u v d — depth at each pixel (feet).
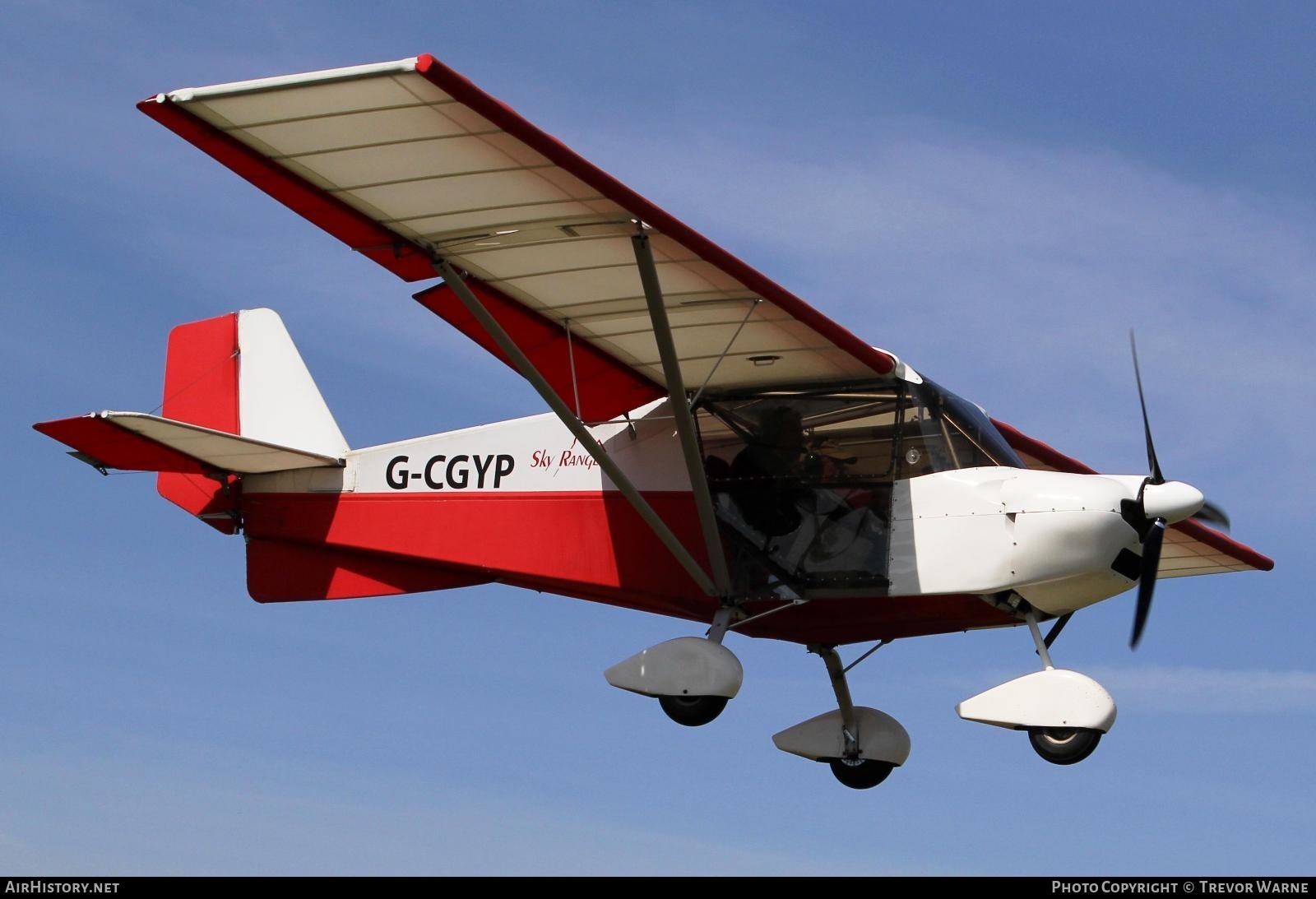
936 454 47.98
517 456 53.06
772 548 48.80
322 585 56.03
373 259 43.65
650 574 50.52
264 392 62.49
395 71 33.91
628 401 51.60
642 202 39.93
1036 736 45.60
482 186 39.52
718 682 45.57
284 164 38.40
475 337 48.98
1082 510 45.21
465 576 54.39
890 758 54.19
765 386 50.19
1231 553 63.10
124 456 54.29
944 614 48.01
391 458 54.90
